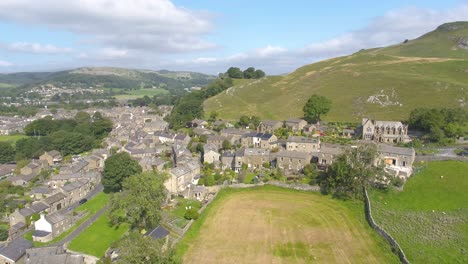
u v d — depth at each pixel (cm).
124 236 8031
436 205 8550
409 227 7762
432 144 12762
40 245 8512
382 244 7369
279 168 11944
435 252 6744
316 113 17550
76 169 14275
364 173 9550
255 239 7900
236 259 7131
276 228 8381
